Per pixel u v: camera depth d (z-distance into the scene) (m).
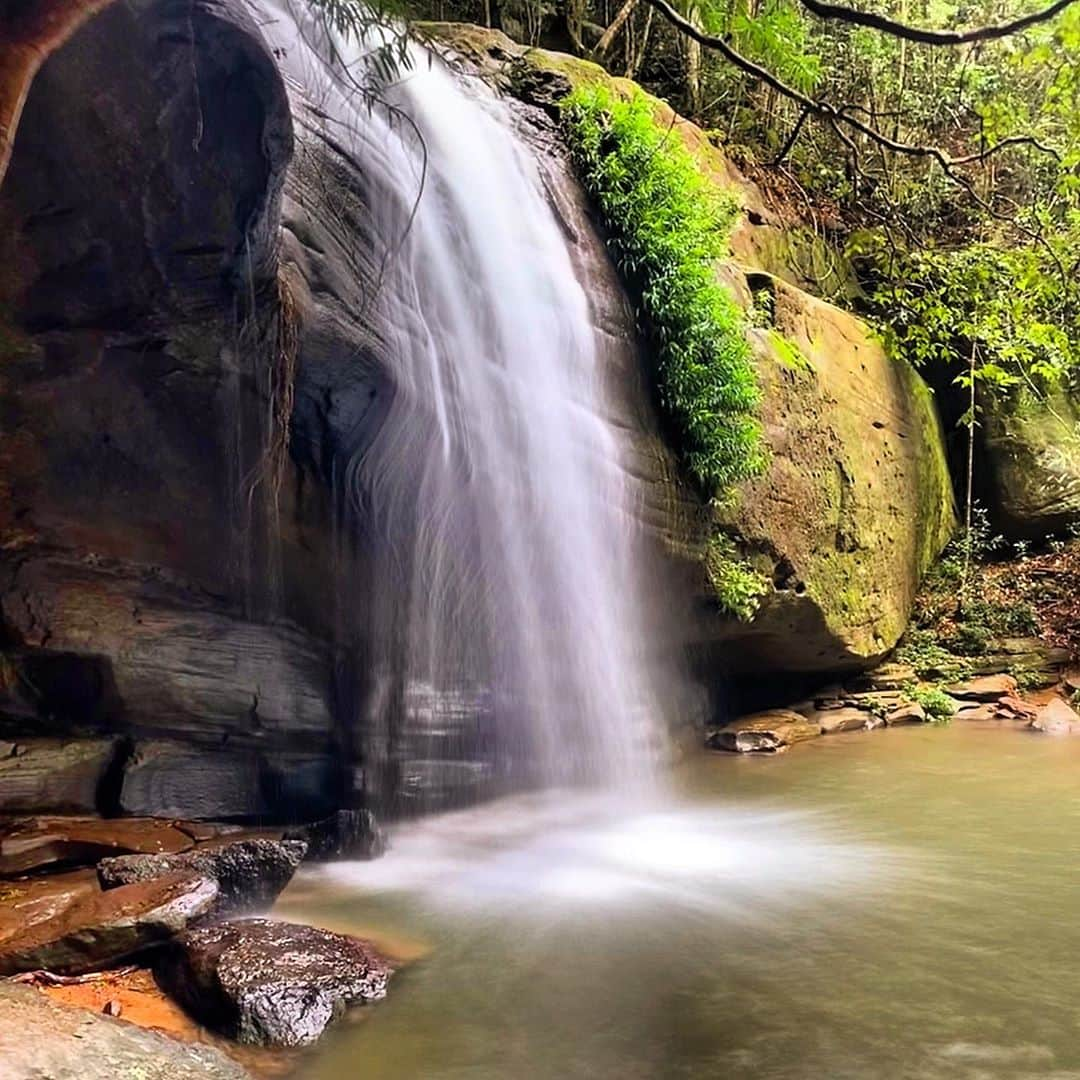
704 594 10.92
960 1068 3.98
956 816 8.23
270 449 6.66
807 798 8.98
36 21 3.80
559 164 10.51
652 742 10.26
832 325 14.08
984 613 15.48
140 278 6.36
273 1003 4.19
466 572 8.33
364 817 6.90
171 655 7.03
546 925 5.61
